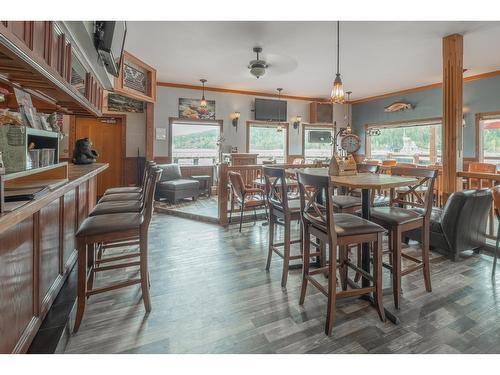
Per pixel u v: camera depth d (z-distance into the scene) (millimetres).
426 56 5051
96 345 1697
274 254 3268
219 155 7910
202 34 4152
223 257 3168
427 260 2340
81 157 3584
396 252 2088
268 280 2592
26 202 1162
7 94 2195
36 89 2402
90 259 2562
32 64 1694
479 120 6234
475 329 1862
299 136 8922
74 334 1792
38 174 1931
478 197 2986
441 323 1929
